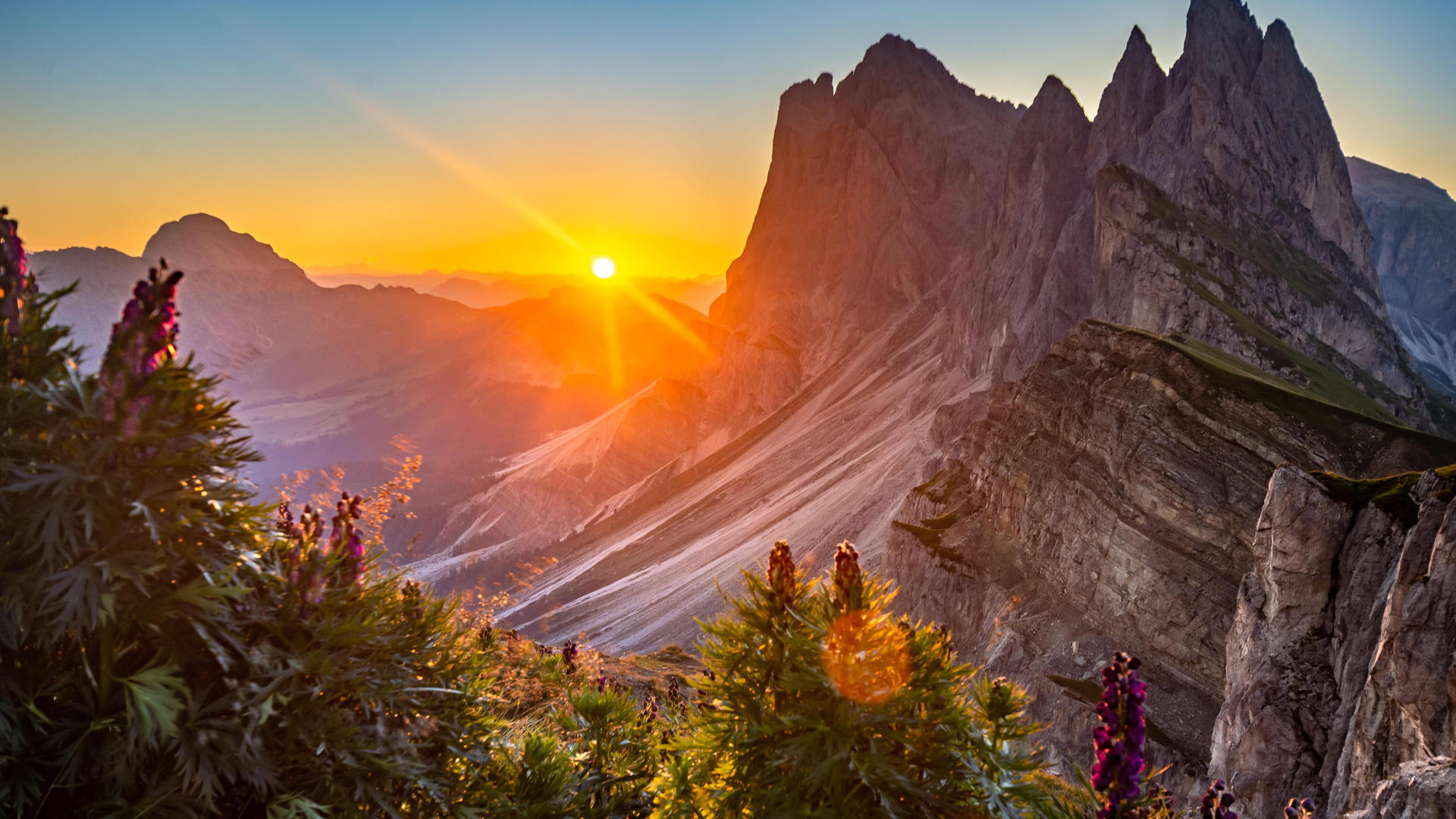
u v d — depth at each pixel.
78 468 3.52
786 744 4.47
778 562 5.02
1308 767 35.12
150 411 3.63
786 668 4.84
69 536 3.41
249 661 3.84
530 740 5.72
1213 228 167.12
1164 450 69.88
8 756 3.31
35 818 3.38
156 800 3.54
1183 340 89.62
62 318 3.80
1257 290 149.00
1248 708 37.53
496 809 4.93
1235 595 61.88
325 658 4.06
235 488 4.03
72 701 3.60
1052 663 68.31
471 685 5.14
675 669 27.30
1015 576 82.12
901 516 112.31
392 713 4.51
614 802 5.65
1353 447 64.38
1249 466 66.25
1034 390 91.12
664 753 6.19
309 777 3.99
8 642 3.35
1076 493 76.31
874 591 4.90
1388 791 15.16
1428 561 26.94
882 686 4.57
